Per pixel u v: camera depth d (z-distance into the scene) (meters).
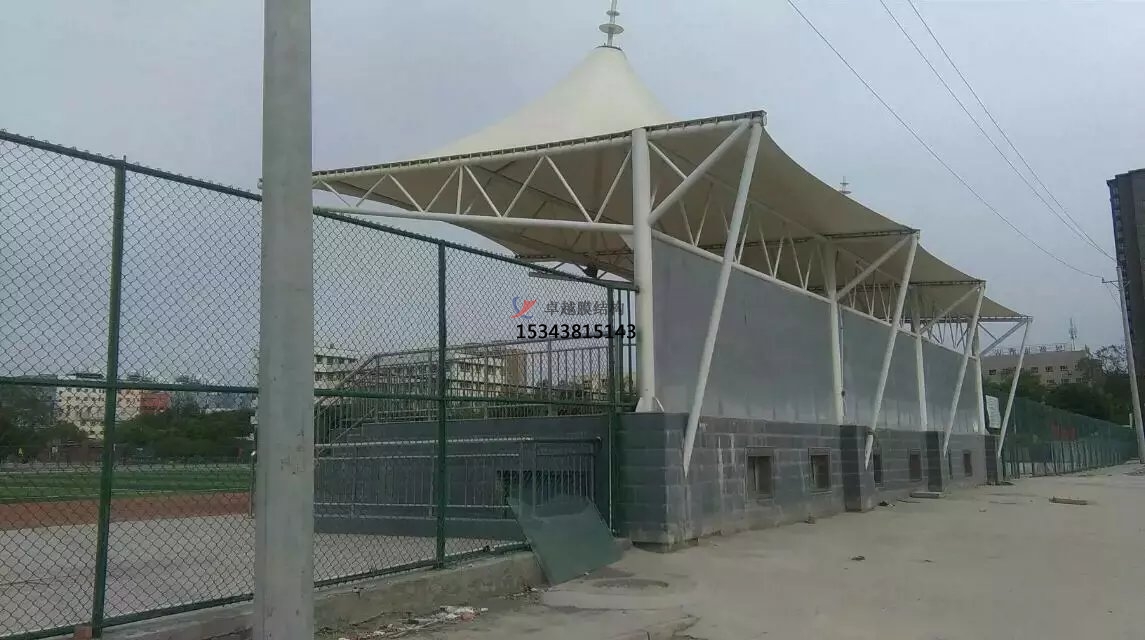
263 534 4.03
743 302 14.07
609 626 6.85
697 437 11.72
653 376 11.15
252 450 6.89
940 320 27.11
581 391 11.05
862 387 19.34
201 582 7.91
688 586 8.62
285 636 3.95
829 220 16.08
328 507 12.12
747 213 15.01
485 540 10.45
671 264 11.98
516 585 8.34
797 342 16.09
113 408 5.46
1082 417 49.94
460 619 7.07
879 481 19.53
